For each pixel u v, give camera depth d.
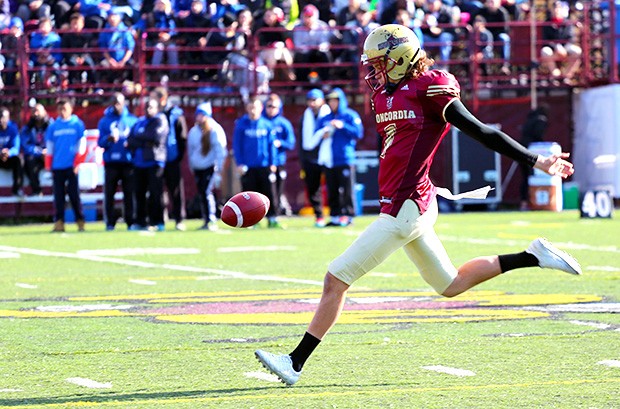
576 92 78.25
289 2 73.94
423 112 19.61
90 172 64.31
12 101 71.50
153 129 58.84
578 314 27.77
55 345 24.06
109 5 72.69
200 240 53.41
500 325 26.05
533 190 73.75
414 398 18.39
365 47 19.92
